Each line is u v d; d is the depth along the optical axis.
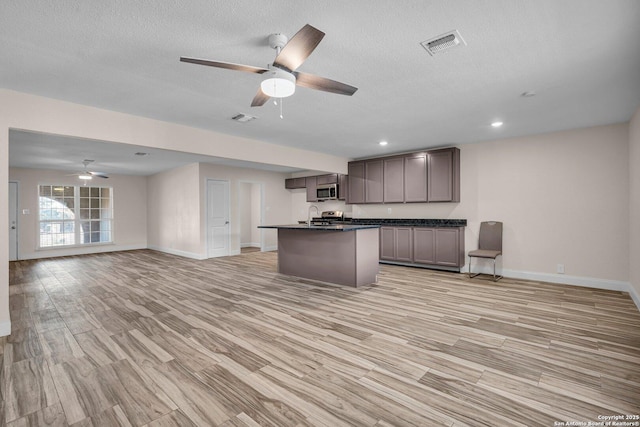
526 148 4.88
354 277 4.44
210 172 7.38
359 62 2.47
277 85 2.11
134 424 1.66
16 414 1.75
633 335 2.72
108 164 7.13
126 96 3.15
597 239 4.34
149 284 4.74
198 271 5.73
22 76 2.66
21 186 7.36
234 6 1.77
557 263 4.64
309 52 1.86
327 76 2.72
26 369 2.24
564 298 3.86
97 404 1.83
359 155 6.64
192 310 3.50
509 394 1.89
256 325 3.04
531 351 2.44
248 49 2.27
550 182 4.68
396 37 2.11
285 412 1.75
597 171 4.33
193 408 1.79
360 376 2.11
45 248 7.64
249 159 5.07
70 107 3.30
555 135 4.63
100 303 3.79
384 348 2.52
